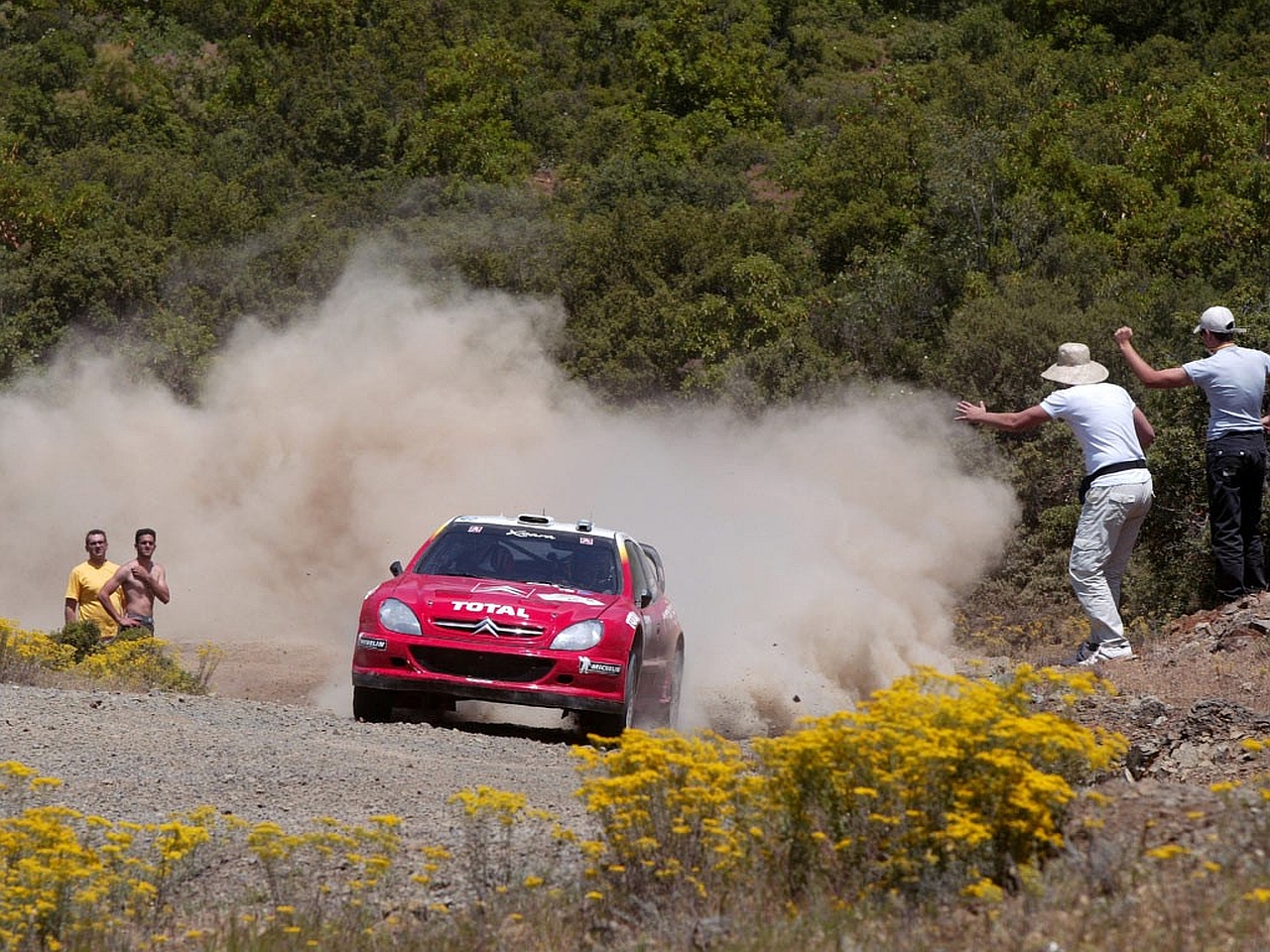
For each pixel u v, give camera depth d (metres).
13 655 37.41
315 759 26.66
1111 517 31.42
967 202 133.75
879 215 160.12
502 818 18.50
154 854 20.00
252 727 29.70
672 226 149.88
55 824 16.89
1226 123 154.12
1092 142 166.50
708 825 16.55
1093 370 32.12
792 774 16.45
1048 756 16.38
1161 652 32.22
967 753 15.82
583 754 18.08
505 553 36.69
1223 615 32.97
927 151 171.50
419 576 35.69
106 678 37.59
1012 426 31.97
